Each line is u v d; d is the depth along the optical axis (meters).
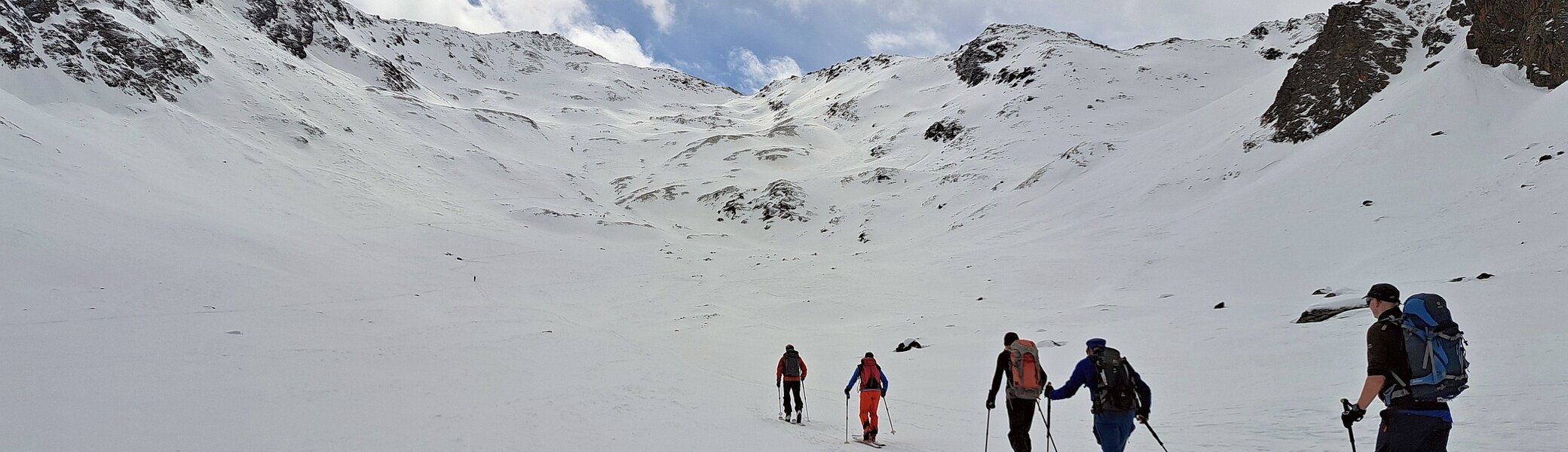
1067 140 102.12
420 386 15.69
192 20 117.38
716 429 11.66
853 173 103.94
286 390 13.98
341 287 42.31
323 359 20.09
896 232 77.12
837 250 73.50
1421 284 23.69
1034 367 8.09
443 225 68.06
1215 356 17.62
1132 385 6.87
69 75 75.81
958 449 10.30
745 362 26.39
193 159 68.00
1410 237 35.47
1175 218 53.03
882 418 13.73
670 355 26.22
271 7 151.38
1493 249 29.53
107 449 8.14
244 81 96.69
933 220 78.19
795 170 112.62
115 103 75.88
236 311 31.91
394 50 196.75
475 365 20.28
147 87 81.62
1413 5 70.94
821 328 37.66
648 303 45.84
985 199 80.25
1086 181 73.94
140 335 23.61
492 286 49.56
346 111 102.69
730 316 40.12
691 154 120.25
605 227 75.81
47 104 69.50
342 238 57.53
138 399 11.88
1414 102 52.34
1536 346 12.65
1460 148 45.16
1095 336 24.84
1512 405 8.93
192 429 9.38
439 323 32.94
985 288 43.81
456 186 86.81
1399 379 4.61
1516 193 36.00
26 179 44.97
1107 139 89.56
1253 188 53.28
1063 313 31.44
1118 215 59.34
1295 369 14.31
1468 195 38.47
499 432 10.19
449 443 9.21
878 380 11.12
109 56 82.19
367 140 94.75
